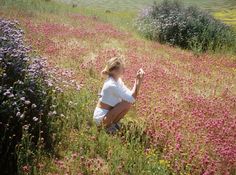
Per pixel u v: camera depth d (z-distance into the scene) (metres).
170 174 3.15
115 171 2.99
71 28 8.93
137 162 3.13
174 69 6.46
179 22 9.77
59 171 2.93
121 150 3.29
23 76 3.56
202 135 3.76
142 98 4.48
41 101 3.47
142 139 3.55
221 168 3.23
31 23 8.45
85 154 3.26
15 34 4.11
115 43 8.11
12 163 2.87
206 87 5.76
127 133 3.45
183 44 9.53
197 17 10.29
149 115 3.95
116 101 3.69
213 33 9.70
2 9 10.05
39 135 3.06
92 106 4.05
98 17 11.75
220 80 6.31
